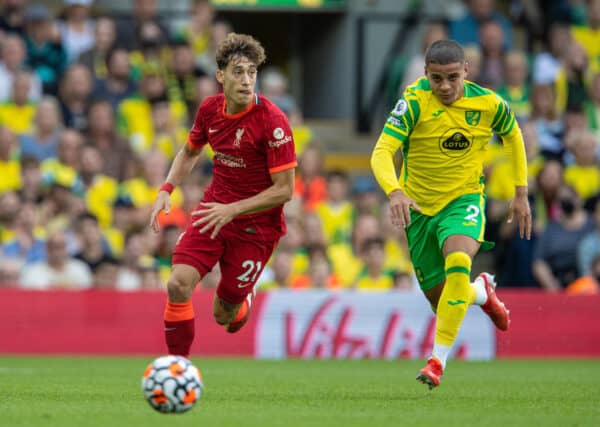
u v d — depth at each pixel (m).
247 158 24.05
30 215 46.47
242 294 25.44
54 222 47.81
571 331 45.59
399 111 24.83
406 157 25.83
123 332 43.66
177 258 23.83
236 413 20.31
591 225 49.97
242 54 23.09
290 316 44.09
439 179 25.28
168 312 23.61
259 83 60.47
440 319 24.05
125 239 46.72
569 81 58.78
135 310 43.78
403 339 44.25
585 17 62.44
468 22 59.12
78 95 52.28
